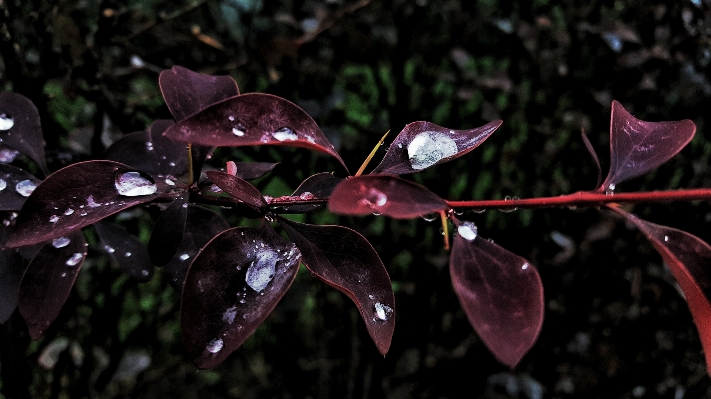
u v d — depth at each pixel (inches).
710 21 14.5
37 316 6.1
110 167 5.7
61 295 6.2
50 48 10.5
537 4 15.9
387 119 16.1
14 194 6.5
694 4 14.2
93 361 12.9
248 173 7.0
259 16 15.9
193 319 5.0
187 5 15.6
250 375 18.1
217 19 16.6
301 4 15.5
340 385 17.2
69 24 10.4
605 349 16.0
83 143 11.4
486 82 16.2
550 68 16.1
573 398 16.0
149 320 16.0
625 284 15.4
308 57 15.5
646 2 14.9
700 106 15.1
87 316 14.1
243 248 5.3
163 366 17.2
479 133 6.1
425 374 16.7
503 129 16.7
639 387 15.9
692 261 5.3
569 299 15.8
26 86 9.7
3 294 6.6
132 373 13.6
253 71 15.3
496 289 5.1
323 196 6.4
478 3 16.3
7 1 9.6
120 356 13.2
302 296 17.2
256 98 5.3
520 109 16.8
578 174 16.5
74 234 6.4
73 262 6.3
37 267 6.2
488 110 16.5
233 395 17.6
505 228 16.4
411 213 4.6
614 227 15.0
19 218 5.3
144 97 14.0
